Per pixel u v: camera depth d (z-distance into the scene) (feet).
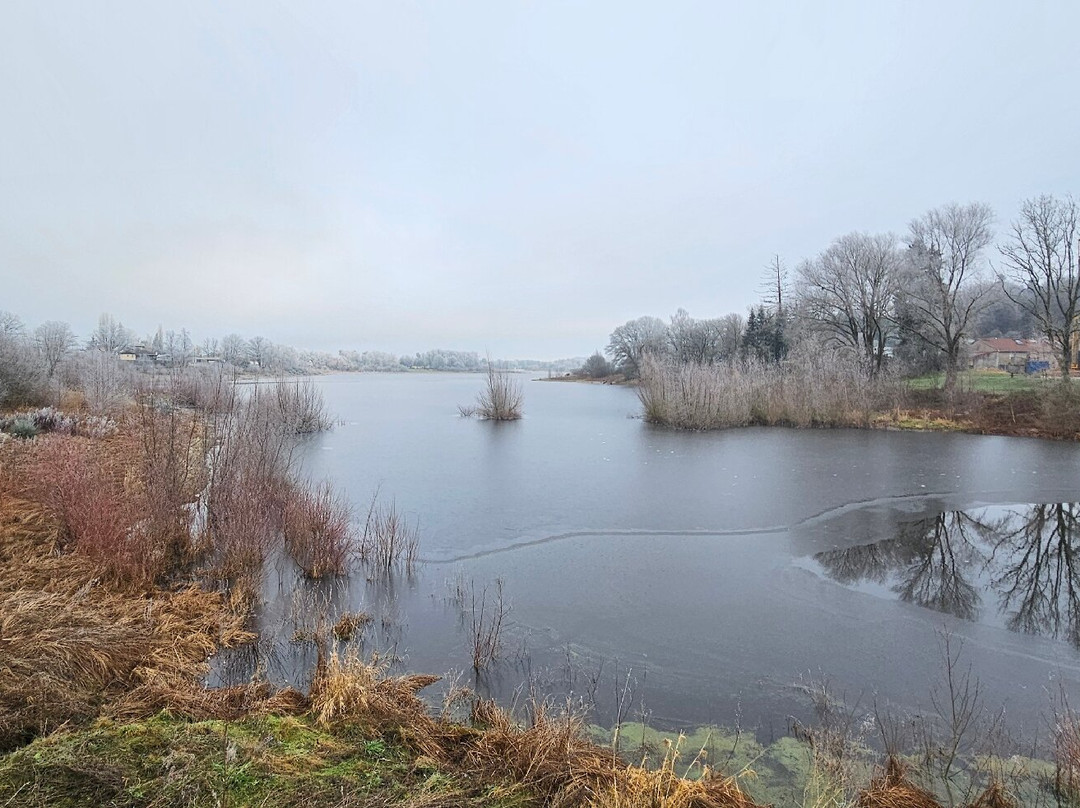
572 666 19.33
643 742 14.56
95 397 65.77
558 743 13.19
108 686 15.30
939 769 13.91
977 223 97.14
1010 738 15.56
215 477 30.81
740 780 13.50
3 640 14.58
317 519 29.63
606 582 26.84
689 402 83.05
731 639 21.47
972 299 98.94
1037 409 77.87
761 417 86.99
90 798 10.12
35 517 27.17
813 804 12.10
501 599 24.52
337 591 25.39
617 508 39.55
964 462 56.08
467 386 213.66
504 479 48.65
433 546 31.55
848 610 24.14
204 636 19.38
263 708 14.57
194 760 11.51
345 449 63.98
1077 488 45.44
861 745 15.01
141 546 24.08
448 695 16.07
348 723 13.97
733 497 42.57
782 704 17.25
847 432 77.87
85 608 18.80
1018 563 29.96
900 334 115.34
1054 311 118.21
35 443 42.29
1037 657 20.42
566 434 76.64
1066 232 88.69
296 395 76.43
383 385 220.64
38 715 12.65
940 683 18.65
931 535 34.24
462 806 11.13
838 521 36.81
